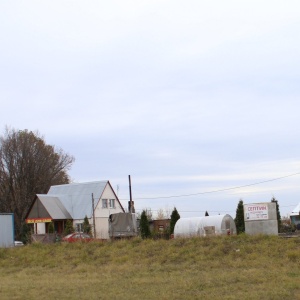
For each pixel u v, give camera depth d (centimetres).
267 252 2630
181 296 1692
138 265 2722
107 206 6988
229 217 3828
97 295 1784
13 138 8081
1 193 7962
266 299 1575
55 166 8650
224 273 2212
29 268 3006
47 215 6444
